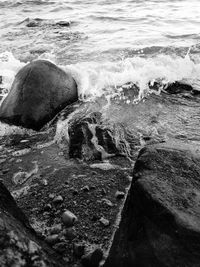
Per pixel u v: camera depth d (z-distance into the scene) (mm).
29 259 2582
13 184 4891
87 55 9281
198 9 14047
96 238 3824
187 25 11797
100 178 4836
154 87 7430
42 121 6254
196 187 3318
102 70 8016
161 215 3035
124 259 3158
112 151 5355
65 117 6500
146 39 10320
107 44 10078
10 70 8367
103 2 16281
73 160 5336
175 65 7984
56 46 10328
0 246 2551
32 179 4965
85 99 7094
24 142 5938
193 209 3043
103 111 6617
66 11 15102
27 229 3162
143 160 3697
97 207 4266
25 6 16531
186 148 3947
